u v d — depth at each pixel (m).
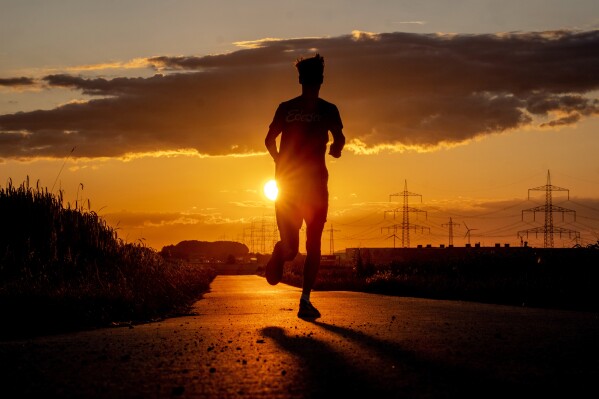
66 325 9.14
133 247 19.23
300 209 8.54
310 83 8.55
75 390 3.94
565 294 16.08
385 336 6.21
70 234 15.96
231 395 3.78
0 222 15.05
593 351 5.24
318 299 14.95
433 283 22.42
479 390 3.86
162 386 4.04
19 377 4.34
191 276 28.70
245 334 6.69
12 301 9.46
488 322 7.72
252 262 180.00
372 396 3.72
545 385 3.99
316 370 4.46
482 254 28.06
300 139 8.52
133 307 11.44
